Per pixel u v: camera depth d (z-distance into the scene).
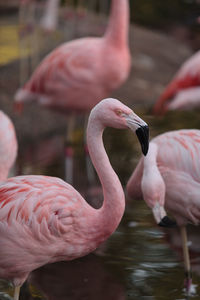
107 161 4.80
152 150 5.47
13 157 6.13
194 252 6.09
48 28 11.80
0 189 4.72
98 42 8.70
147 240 6.36
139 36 14.84
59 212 4.69
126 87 12.20
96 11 17.16
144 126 4.53
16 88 11.13
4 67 11.73
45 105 9.01
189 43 15.55
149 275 5.62
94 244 4.91
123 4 8.50
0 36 13.36
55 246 4.75
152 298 5.21
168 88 9.81
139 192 5.89
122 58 8.61
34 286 5.46
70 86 8.62
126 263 5.85
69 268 5.79
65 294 5.29
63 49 8.70
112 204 4.79
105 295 5.27
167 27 16.55
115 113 4.60
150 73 13.15
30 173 8.29
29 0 12.45
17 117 10.28
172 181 5.51
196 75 9.44
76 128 10.62
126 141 9.43
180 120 10.16
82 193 7.79
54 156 9.13
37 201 4.65
